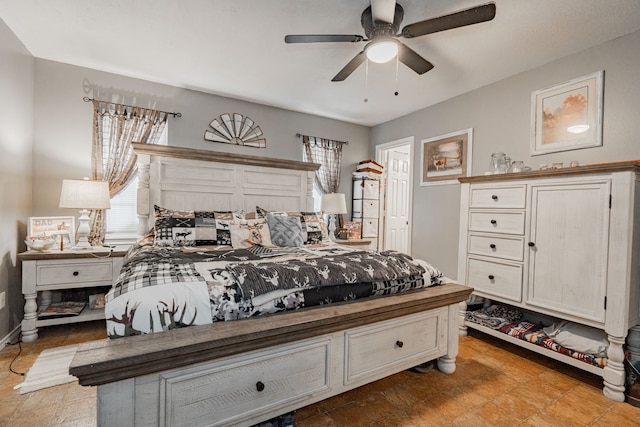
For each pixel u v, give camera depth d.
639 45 2.15
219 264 1.74
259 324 1.29
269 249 2.51
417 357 1.83
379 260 1.89
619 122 2.24
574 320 1.95
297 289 1.49
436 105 3.71
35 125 2.77
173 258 1.93
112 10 2.07
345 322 1.47
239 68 2.89
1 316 2.24
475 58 2.60
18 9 2.07
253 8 2.02
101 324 2.71
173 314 1.21
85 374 0.94
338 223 4.29
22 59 2.52
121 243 3.18
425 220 3.83
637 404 1.68
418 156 3.94
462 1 1.92
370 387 1.83
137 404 1.07
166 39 2.42
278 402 1.34
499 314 2.62
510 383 1.90
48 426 1.42
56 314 2.42
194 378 1.15
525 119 2.81
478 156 3.22
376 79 3.06
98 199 2.62
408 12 2.03
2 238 2.26
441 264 3.62
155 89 3.23
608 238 1.79
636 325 1.83
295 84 3.23
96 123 2.96
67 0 1.97
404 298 1.75
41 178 2.80
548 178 2.09
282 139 3.97
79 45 2.54
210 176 3.29
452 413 1.60
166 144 3.31
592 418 1.58
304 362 1.41
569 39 2.30
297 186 3.78
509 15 2.03
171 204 3.12
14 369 1.91
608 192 1.80
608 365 1.79
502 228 2.38
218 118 3.55
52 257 2.38
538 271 2.15
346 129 4.53
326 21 2.16
